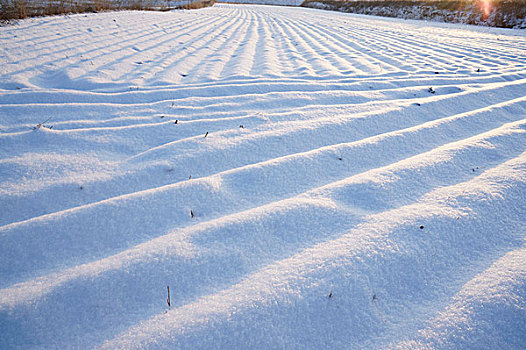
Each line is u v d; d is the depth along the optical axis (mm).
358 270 1305
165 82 4250
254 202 1772
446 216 1617
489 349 1062
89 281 1236
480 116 3027
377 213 1659
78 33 6914
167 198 1732
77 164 2098
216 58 6055
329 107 3260
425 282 1303
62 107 3049
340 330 1110
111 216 1593
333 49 7500
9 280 1273
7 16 7562
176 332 1059
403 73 5051
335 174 2074
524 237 1538
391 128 2824
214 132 2592
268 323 1099
